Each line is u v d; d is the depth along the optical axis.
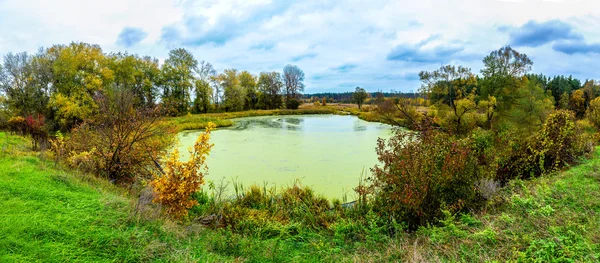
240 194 7.51
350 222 4.92
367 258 3.69
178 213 4.99
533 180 5.91
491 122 17.62
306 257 3.95
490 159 6.32
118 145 7.74
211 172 10.16
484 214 4.59
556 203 4.41
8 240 3.02
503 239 3.58
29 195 4.39
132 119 8.16
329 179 9.34
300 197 6.95
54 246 3.10
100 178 6.96
